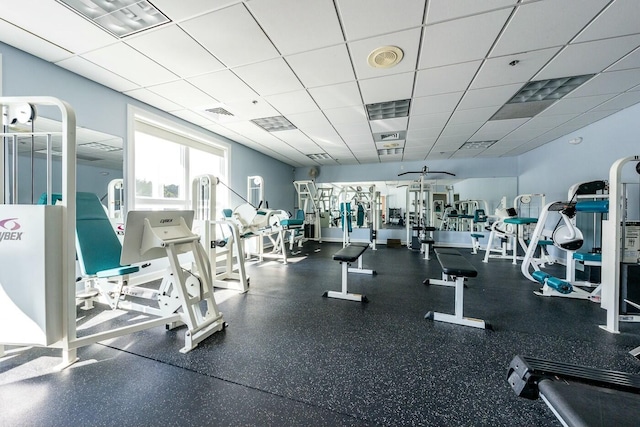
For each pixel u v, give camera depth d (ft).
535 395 3.39
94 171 9.54
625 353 5.85
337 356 5.70
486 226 18.40
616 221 6.81
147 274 11.48
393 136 16.02
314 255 18.26
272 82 9.26
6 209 4.75
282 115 12.56
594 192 9.78
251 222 13.96
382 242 24.77
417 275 12.80
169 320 6.47
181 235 6.68
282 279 12.00
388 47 7.18
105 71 8.62
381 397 4.44
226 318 7.71
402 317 7.79
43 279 4.75
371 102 10.95
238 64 8.12
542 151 17.61
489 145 17.81
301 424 3.88
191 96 10.51
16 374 5.00
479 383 4.81
